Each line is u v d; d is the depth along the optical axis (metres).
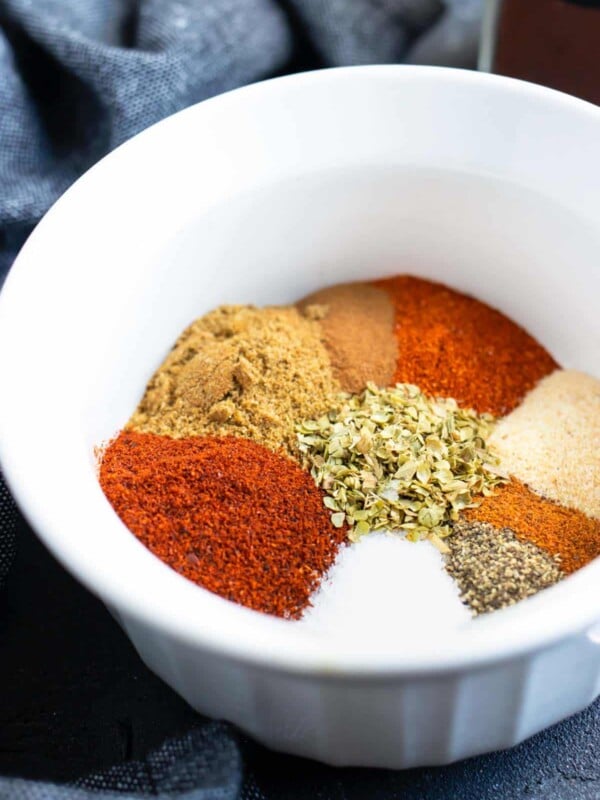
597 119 0.15
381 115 0.16
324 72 0.16
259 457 0.15
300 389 0.16
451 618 0.13
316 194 0.17
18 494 0.11
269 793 0.13
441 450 0.15
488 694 0.11
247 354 0.16
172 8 0.20
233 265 0.17
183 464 0.14
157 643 0.12
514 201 0.16
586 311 0.17
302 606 0.13
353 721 0.11
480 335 0.18
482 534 0.14
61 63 0.19
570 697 0.12
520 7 0.17
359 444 0.15
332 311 0.18
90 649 0.14
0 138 0.19
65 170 0.20
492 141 0.16
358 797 0.13
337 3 0.21
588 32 0.17
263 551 0.13
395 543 0.14
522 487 0.15
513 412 0.17
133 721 0.14
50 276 0.14
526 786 0.13
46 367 0.13
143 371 0.16
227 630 0.10
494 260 0.18
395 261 0.18
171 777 0.12
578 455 0.15
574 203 0.16
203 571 0.13
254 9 0.21
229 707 0.12
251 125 0.16
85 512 0.12
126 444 0.15
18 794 0.11
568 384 0.17
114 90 0.19
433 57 0.22
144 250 0.15
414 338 0.17
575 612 0.10
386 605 0.13
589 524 0.14
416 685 0.10
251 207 0.17
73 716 0.14
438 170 0.17
